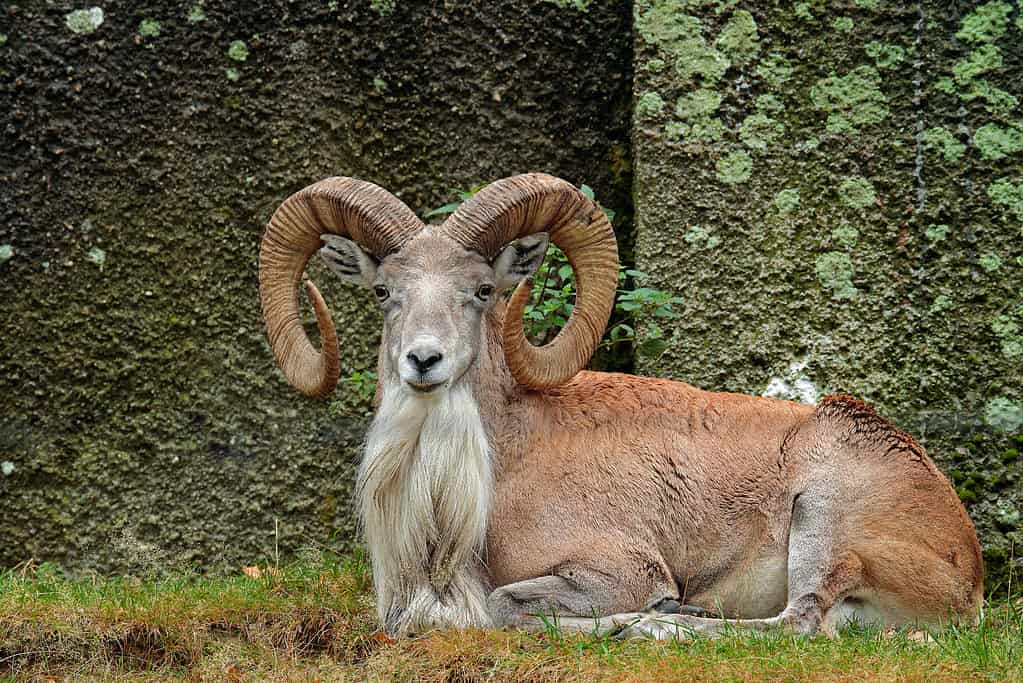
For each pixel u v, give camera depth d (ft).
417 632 38.93
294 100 55.47
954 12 53.52
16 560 53.16
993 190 52.49
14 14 55.06
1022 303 51.98
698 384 52.08
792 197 53.06
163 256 54.80
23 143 54.80
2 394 54.03
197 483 53.72
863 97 53.42
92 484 53.67
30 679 37.93
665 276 52.90
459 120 56.13
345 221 40.19
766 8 54.13
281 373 54.44
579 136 56.59
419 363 36.91
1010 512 50.47
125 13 55.31
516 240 40.22
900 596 40.01
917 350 51.90
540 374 40.16
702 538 41.09
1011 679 32.58
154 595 43.96
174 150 55.11
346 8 55.88
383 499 39.40
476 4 56.44
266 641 39.93
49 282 54.49
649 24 54.19
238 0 55.62
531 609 39.17
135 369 54.29
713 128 53.57
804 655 34.60
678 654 34.96
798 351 52.11
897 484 40.50
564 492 40.42
